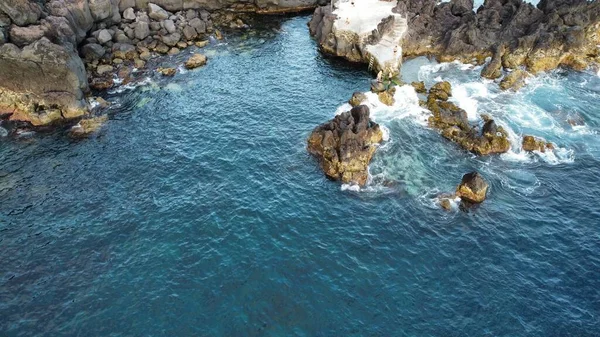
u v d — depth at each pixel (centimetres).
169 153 5772
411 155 5750
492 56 7600
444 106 6494
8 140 5994
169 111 6544
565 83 7181
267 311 4000
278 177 5441
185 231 4734
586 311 4019
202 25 8544
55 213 4950
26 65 6059
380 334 3828
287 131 6175
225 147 5878
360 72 7600
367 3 8662
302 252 4522
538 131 6209
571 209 5059
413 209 5019
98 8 7556
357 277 4294
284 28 8925
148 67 7544
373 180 5384
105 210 4981
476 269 4381
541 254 4534
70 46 6512
